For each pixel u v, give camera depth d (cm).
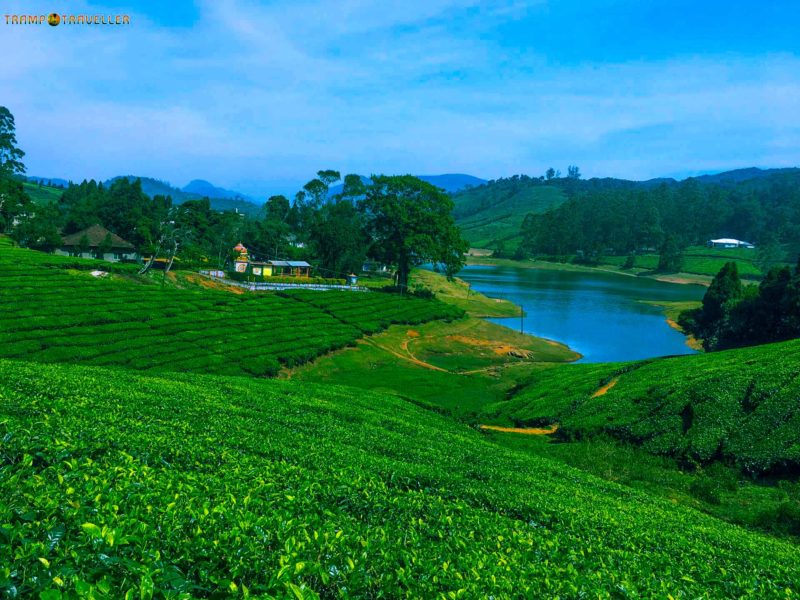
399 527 1396
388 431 3119
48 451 1326
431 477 2047
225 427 2292
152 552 866
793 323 8044
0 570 702
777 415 3772
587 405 4697
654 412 4319
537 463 3098
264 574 896
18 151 16288
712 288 10294
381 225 12625
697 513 2703
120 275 8819
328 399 4047
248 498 1226
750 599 1323
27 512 902
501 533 1507
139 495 1111
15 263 7606
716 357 5381
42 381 2419
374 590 960
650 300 14412
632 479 3441
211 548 931
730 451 3641
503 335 9525
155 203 15788
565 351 8975
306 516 1252
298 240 17862
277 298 8838
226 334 6475
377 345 7756
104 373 3266
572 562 1367
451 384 6341
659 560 1588
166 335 5994
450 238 12312
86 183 18688
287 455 1978
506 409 5128
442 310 10144
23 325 5222
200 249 12762
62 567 746
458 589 991
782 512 2769
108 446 1535
